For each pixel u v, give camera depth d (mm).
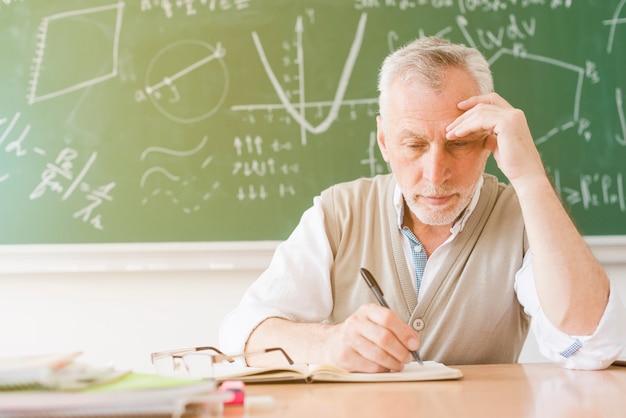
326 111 2062
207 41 2078
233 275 2049
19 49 2080
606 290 1182
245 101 2068
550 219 1222
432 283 1436
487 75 1364
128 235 2037
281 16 2082
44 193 2047
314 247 1514
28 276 2043
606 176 2045
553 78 2064
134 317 2035
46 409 569
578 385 932
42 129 2062
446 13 2076
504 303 1435
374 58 2070
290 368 961
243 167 2055
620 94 2061
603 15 2076
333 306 1509
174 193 2047
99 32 2082
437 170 1302
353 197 1551
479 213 1473
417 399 811
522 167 1259
